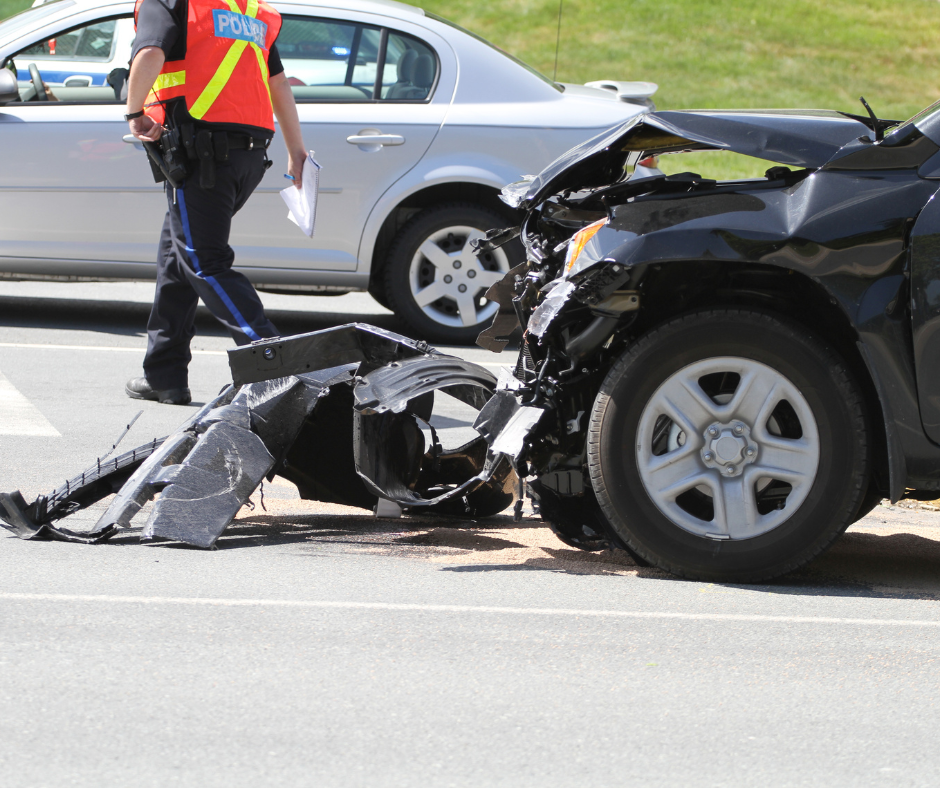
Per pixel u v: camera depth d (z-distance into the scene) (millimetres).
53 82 29547
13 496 15359
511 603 13344
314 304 37562
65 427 21453
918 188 13703
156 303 23375
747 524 13938
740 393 13797
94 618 12281
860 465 13703
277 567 14320
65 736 9672
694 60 98000
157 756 9406
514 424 14328
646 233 13766
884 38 105375
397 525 16953
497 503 17359
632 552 14305
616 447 14031
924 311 13477
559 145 29891
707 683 11320
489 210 30078
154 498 15070
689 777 9438
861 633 12844
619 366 14039
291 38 29859
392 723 10156
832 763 9773
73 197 29125
